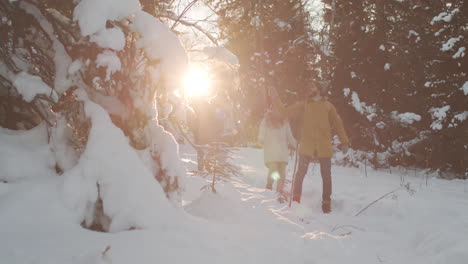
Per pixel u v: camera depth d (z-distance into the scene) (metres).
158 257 2.20
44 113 3.17
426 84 11.52
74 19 2.67
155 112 3.17
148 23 2.86
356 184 7.08
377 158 11.97
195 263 2.21
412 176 10.41
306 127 5.61
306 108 5.73
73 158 2.94
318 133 5.50
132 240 2.37
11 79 3.03
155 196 2.77
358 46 12.64
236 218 3.46
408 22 13.07
